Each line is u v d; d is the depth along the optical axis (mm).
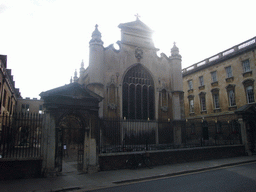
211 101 32500
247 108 20531
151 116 22766
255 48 26344
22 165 10812
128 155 13719
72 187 9156
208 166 14172
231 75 29766
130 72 22438
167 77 23984
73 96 12352
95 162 12375
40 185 9438
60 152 12336
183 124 22859
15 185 9406
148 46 23734
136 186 9469
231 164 15367
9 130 11680
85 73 24594
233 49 29734
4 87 22969
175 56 24266
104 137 18641
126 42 22531
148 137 21156
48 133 11445
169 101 23500
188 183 9828
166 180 10656
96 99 13078
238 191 8359
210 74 33250
